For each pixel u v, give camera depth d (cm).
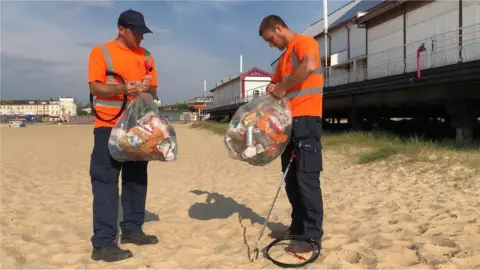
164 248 391
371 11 1892
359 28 2183
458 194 575
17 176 942
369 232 412
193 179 902
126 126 344
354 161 964
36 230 468
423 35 1572
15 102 17850
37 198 672
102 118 358
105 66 358
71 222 506
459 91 1202
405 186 669
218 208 573
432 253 340
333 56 2561
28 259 366
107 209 360
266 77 5294
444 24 1450
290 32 373
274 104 354
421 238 381
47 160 1352
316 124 352
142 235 403
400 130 1811
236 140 354
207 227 466
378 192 642
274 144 347
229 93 6059
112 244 363
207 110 6662
